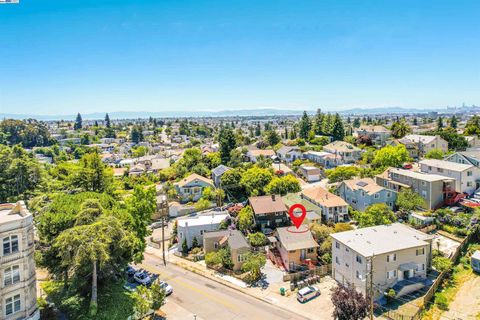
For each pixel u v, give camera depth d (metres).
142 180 86.00
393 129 111.56
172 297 33.81
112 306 28.47
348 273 33.84
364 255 31.14
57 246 27.25
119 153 153.25
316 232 43.22
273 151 103.00
